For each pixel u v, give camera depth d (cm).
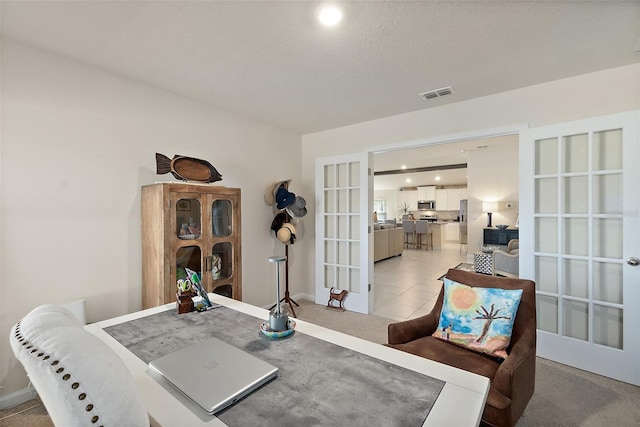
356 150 372
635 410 182
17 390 188
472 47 198
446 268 627
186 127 282
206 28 177
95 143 223
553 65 222
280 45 195
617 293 223
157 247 226
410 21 170
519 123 264
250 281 350
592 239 230
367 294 358
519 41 191
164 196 222
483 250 529
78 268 214
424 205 1200
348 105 307
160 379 92
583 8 159
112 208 231
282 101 296
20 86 190
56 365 56
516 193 645
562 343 240
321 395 84
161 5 156
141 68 226
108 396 58
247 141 344
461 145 610
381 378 93
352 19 168
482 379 92
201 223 246
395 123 339
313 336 124
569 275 242
